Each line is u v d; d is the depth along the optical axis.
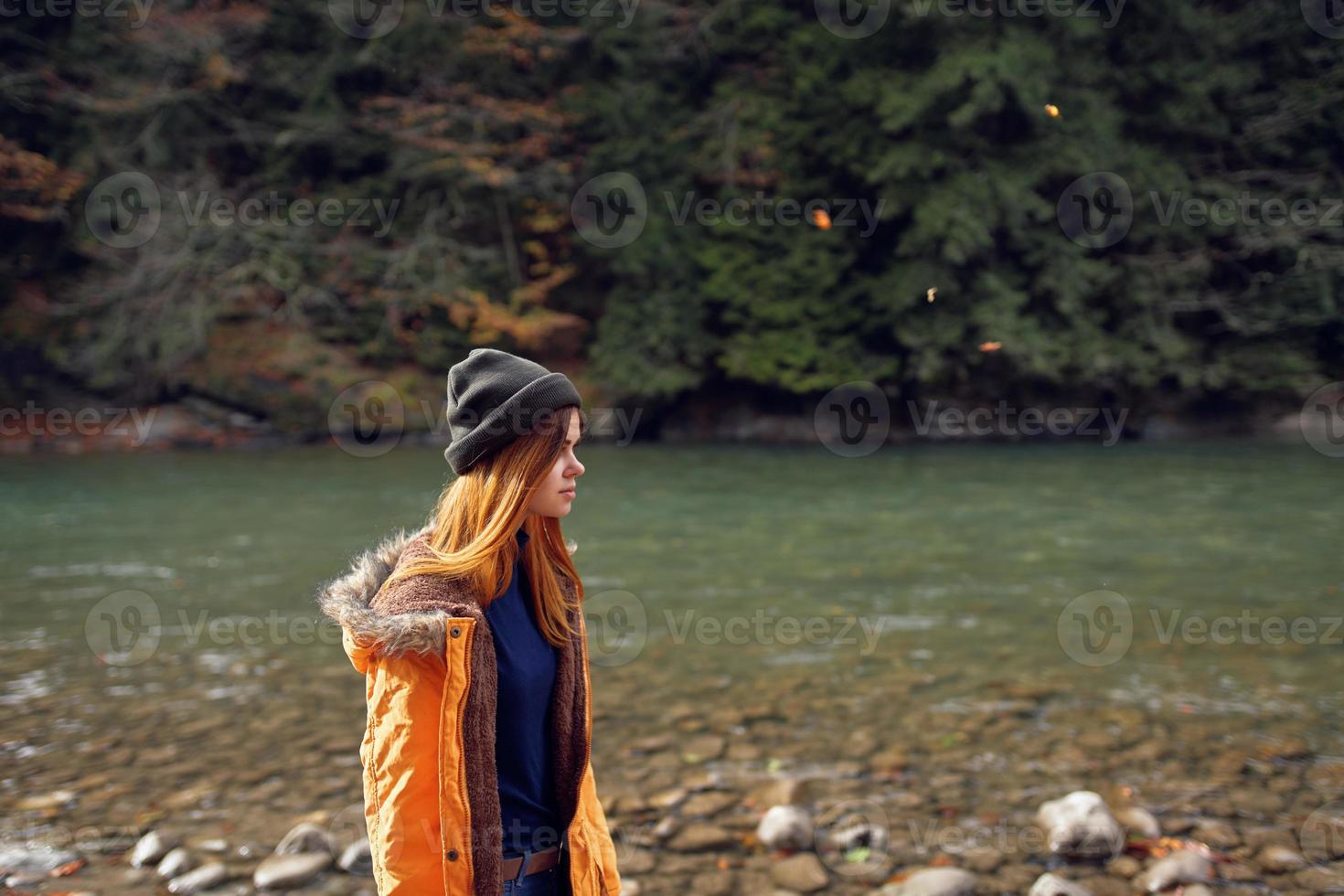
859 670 4.74
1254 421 19.89
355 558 1.51
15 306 18.19
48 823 3.00
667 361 20.03
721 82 20.88
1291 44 19.23
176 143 19.05
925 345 18.81
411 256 19.09
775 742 3.73
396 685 1.29
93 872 2.69
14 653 5.07
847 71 19.83
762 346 19.88
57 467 14.15
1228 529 8.95
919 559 7.71
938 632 5.50
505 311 19.67
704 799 3.18
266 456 15.84
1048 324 19.19
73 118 18.50
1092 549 8.09
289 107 20.41
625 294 20.58
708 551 8.05
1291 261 18.94
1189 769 3.43
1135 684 4.48
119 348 17.88
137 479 12.77
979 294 18.72
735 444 19.08
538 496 1.46
